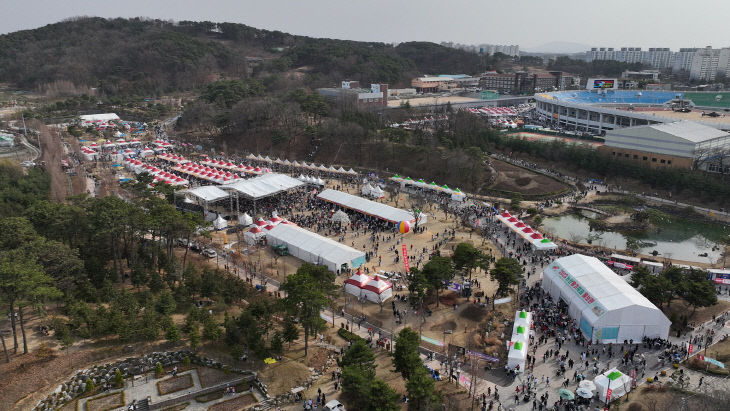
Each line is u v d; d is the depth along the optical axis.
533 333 102.50
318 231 162.62
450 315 112.56
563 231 174.62
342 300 119.69
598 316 101.19
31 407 74.44
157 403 78.19
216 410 78.50
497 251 148.88
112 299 101.44
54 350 86.00
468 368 94.19
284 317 105.62
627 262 139.25
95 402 78.44
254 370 88.25
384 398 73.06
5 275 79.44
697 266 142.62
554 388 87.56
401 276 130.25
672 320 108.81
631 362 95.44
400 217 166.12
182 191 178.38
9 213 144.50
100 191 193.62
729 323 109.62
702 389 86.12
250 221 167.25
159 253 123.38
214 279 111.50
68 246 107.94
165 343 92.50
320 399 81.38
